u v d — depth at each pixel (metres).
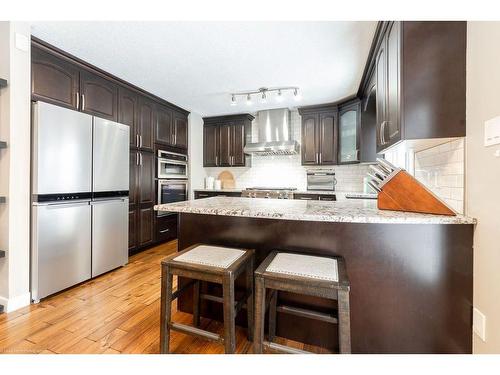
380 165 1.56
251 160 4.73
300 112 4.08
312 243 1.46
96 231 2.44
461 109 1.32
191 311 1.83
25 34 1.91
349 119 3.69
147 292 2.19
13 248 1.85
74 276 2.23
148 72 2.80
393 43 1.56
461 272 1.28
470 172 1.28
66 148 2.15
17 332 1.60
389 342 1.35
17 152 1.86
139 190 3.27
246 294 1.45
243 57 2.45
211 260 1.29
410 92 1.37
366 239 1.37
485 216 1.17
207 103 3.92
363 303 1.38
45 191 1.99
